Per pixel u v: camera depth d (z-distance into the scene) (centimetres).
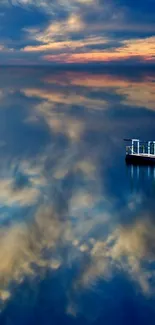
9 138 6006
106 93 9506
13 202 3462
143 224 3128
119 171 4538
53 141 5891
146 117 7394
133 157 4797
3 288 2255
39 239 2831
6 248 2683
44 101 8719
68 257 2586
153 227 3080
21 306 2116
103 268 2453
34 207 3378
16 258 2564
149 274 2398
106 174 4428
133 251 2681
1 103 8350
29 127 6675
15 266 2473
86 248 2719
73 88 10231
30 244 2755
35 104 8438
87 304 2148
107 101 8719
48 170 4469
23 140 5928
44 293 2214
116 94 9381
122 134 6306
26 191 3778
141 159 4753
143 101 8656
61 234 2909
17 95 9206
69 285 2281
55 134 6294
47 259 2561
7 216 3180
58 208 3381
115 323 2009
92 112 7812
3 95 9175
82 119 7288
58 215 3238
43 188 3853
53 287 2259
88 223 3116
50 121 7125
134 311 2100
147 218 3241
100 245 2761
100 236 2902
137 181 4188
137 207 3481
